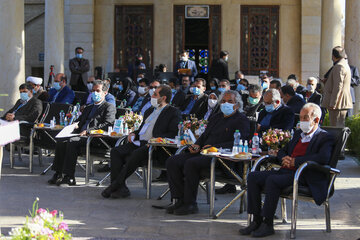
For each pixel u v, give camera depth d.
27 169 12.20
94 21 23.27
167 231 7.25
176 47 23.12
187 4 23.00
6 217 7.81
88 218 7.89
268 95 9.90
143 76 18.95
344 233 7.25
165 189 10.21
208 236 7.04
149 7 23.11
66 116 12.16
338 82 13.16
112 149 9.62
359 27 15.10
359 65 15.11
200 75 23.92
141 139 9.80
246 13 22.98
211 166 7.98
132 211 8.41
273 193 7.07
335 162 7.23
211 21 23.02
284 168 7.50
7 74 15.29
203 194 9.88
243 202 8.48
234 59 22.97
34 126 11.80
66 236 5.09
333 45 17.36
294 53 22.97
